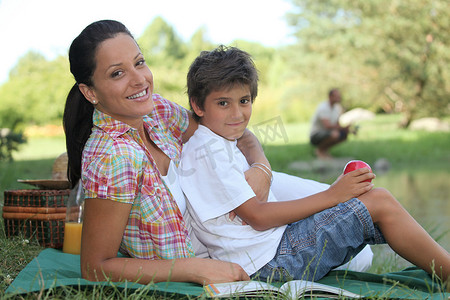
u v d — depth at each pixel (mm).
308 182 2402
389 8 17141
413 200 5859
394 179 8102
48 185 2818
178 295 1640
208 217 1929
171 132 2197
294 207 1920
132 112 1820
